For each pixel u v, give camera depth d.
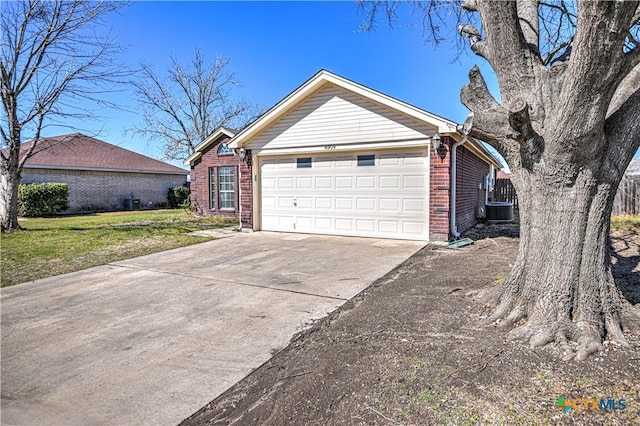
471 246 7.50
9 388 2.50
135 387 2.49
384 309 3.79
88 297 4.55
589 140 2.76
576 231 2.93
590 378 2.26
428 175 7.98
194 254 7.25
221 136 15.56
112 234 9.88
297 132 9.38
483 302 3.68
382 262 6.17
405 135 8.09
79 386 2.51
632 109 2.88
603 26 2.26
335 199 9.20
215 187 15.95
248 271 5.79
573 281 2.89
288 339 3.22
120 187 21.31
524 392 2.16
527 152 3.12
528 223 3.22
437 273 5.20
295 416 2.09
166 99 26.81
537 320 2.93
